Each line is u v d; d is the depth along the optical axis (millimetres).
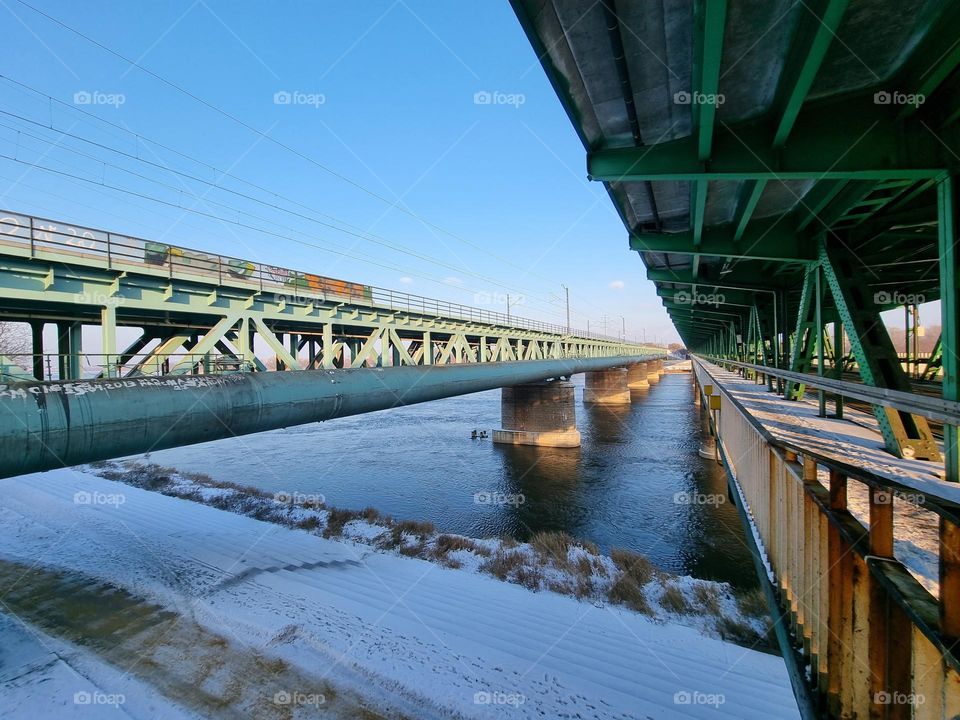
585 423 47312
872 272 13891
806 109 6137
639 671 8281
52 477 24156
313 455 33281
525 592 11781
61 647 8492
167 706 6969
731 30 4742
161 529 15742
